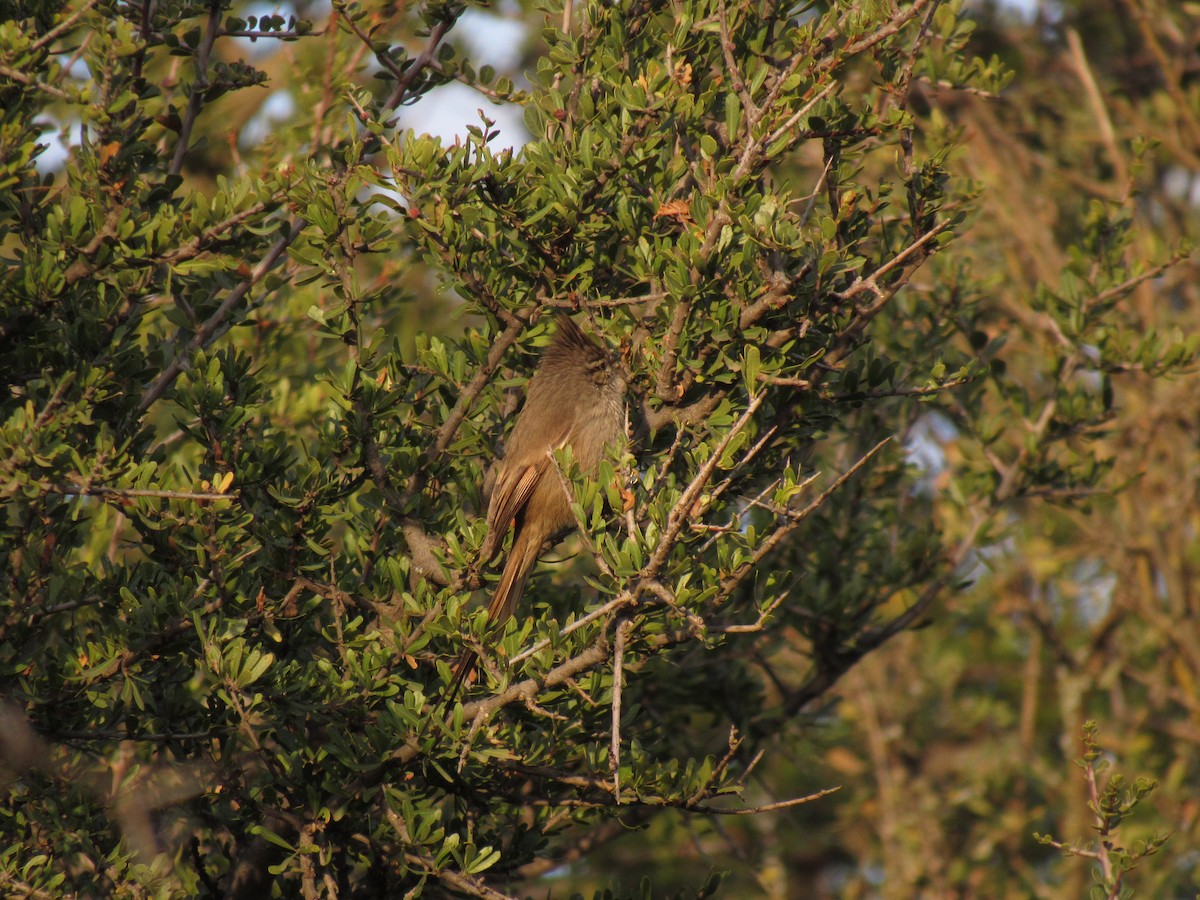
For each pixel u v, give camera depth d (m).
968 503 13.75
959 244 16.78
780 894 14.38
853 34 8.81
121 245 9.48
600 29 10.12
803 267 8.50
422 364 10.23
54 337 9.77
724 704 13.27
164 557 9.40
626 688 9.94
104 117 9.68
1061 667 18.89
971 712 20.45
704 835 19.06
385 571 9.79
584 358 10.47
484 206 10.05
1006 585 19.28
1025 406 13.78
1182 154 19.62
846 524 13.40
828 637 13.32
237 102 17.72
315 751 9.59
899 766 19.95
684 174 9.91
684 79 9.18
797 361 9.41
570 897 10.62
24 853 9.23
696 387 10.05
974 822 20.64
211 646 8.52
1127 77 21.58
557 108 10.13
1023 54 21.64
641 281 10.01
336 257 10.11
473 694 9.65
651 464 10.13
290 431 14.12
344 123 13.67
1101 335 13.05
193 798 10.12
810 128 9.36
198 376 9.28
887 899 18.88
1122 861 9.24
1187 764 18.48
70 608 9.34
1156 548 18.52
